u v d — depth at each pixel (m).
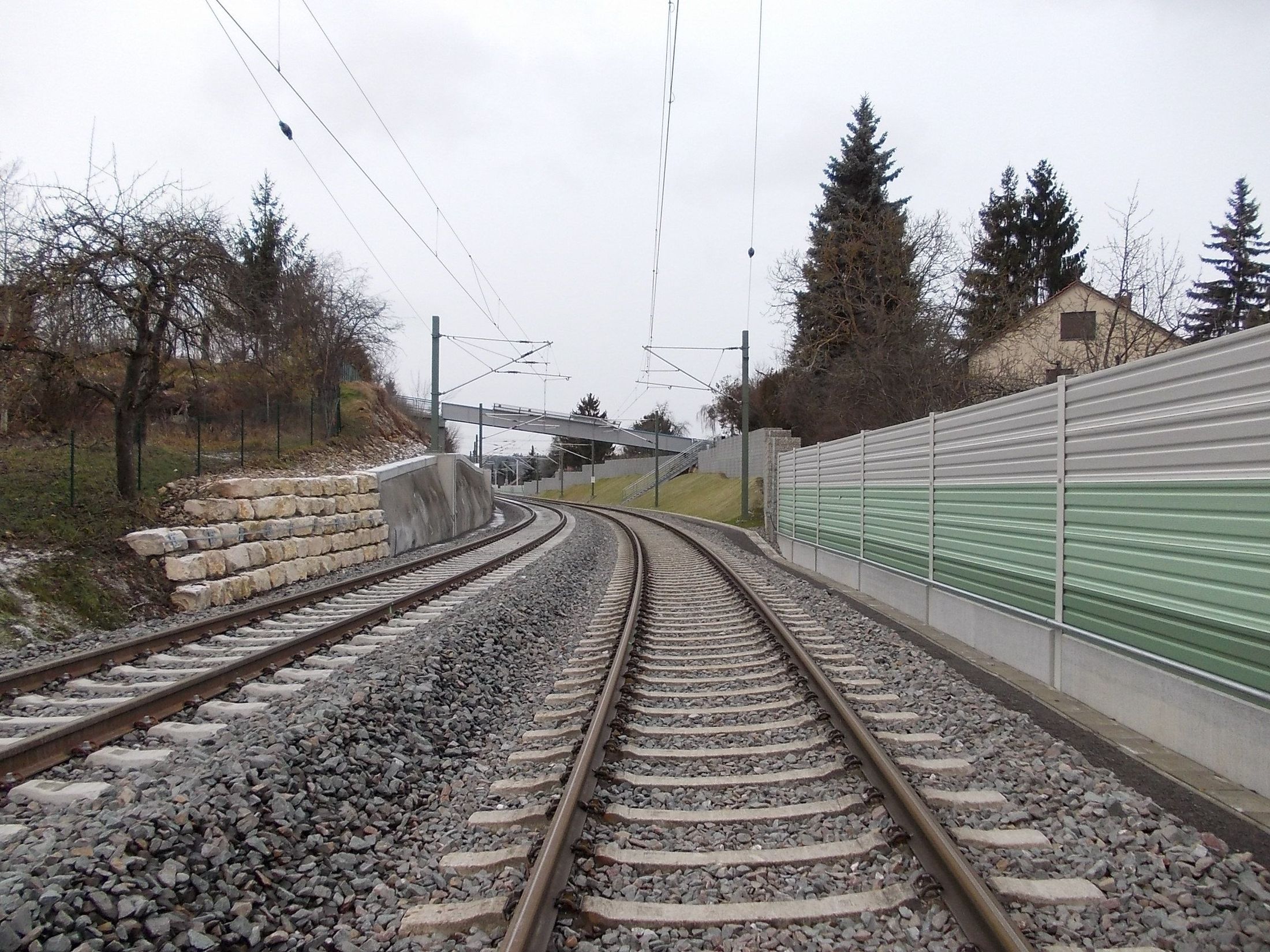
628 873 4.00
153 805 4.20
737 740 6.05
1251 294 43.09
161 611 12.38
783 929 3.50
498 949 3.17
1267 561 4.55
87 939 3.13
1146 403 5.74
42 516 13.22
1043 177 41.22
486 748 6.52
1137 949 3.21
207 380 25.42
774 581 16.09
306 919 3.75
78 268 14.16
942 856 3.72
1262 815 4.33
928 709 6.70
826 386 37.50
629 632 9.65
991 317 31.14
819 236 38.03
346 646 9.27
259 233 36.69
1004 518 8.25
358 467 29.08
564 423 82.00
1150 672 5.67
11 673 7.28
